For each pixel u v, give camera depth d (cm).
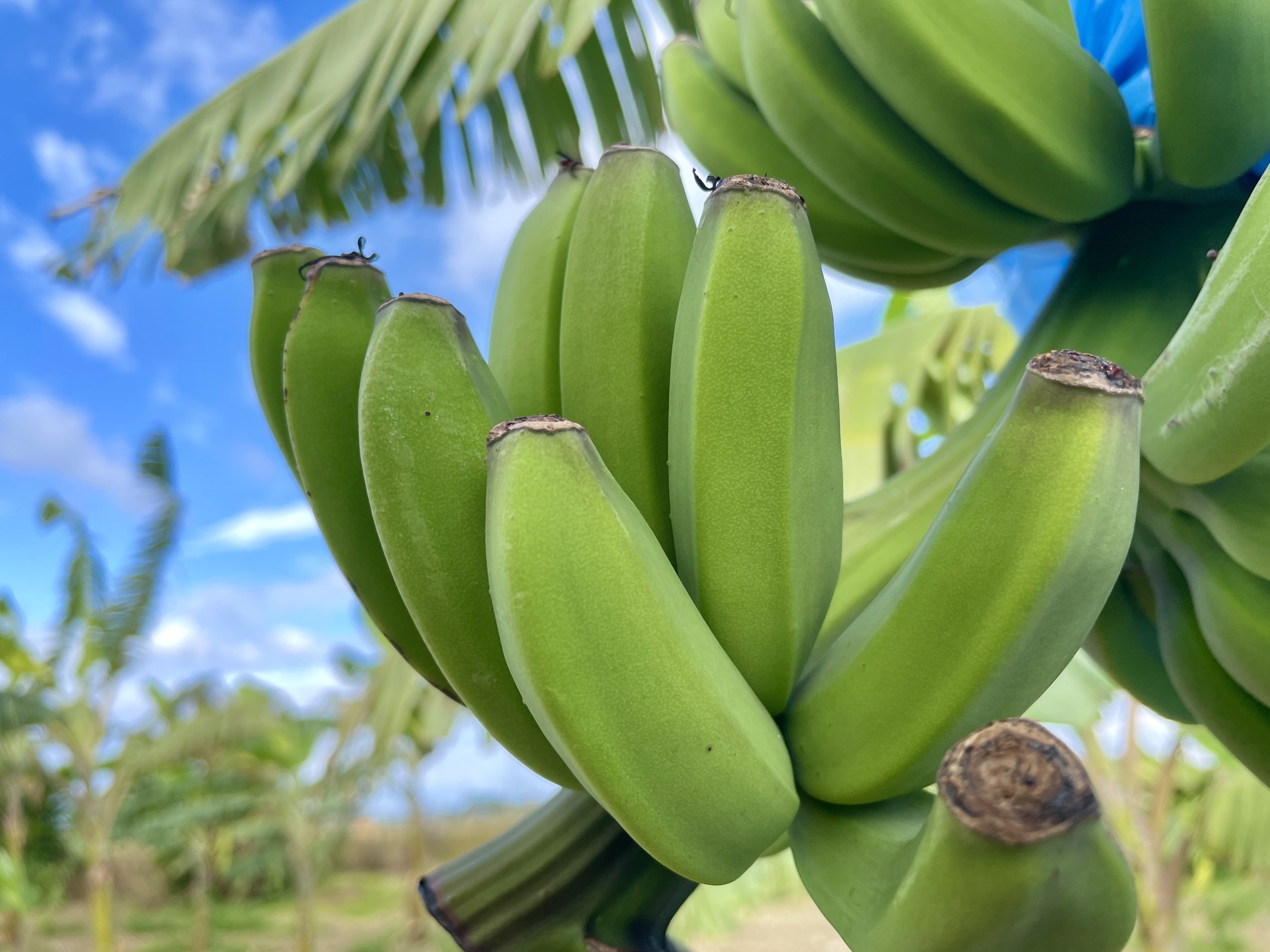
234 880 471
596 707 20
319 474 26
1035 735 18
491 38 50
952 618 21
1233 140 30
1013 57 30
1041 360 21
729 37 41
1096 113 31
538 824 29
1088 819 17
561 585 20
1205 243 33
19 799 348
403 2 57
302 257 29
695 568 24
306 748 348
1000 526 21
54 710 272
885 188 34
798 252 23
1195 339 25
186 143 66
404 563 23
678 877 28
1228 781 199
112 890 423
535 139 67
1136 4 36
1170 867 206
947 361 90
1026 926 18
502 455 21
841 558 26
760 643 24
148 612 268
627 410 26
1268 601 27
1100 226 35
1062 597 21
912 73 31
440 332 24
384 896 498
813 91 34
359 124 52
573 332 27
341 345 26
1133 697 37
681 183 28
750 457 23
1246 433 24
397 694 135
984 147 31
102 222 70
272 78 63
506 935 28
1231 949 284
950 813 18
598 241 26
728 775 21
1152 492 29
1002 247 36
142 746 297
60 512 272
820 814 24
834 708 23
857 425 87
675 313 26
